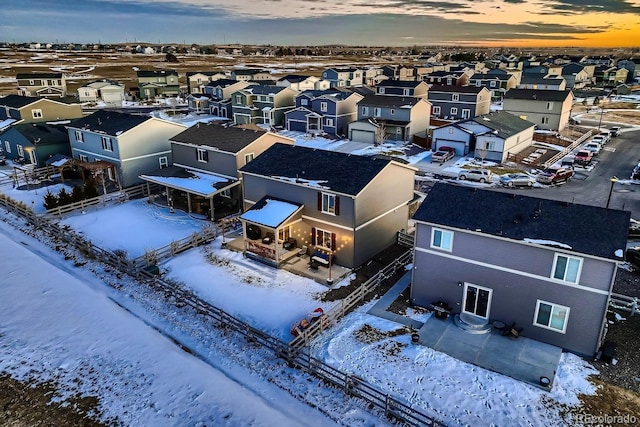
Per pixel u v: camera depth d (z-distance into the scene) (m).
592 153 55.88
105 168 44.44
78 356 21.92
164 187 43.94
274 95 79.56
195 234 32.75
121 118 47.78
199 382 19.89
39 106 60.53
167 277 28.36
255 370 20.44
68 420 18.23
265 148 41.03
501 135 54.03
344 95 74.38
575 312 20.12
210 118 88.31
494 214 22.30
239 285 27.28
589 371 19.47
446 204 23.67
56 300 26.45
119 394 19.55
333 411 17.83
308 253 31.02
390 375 19.44
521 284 21.20
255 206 30.92
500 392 18.28
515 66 156.12
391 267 29.39
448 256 23.00
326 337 22.23
